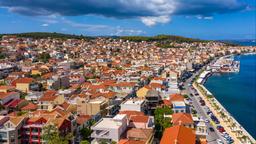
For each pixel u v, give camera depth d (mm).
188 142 94562
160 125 125562
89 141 122500
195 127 122688
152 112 166625
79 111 147875
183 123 121500
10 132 108938
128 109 145875
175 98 179375
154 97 173625
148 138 106438
